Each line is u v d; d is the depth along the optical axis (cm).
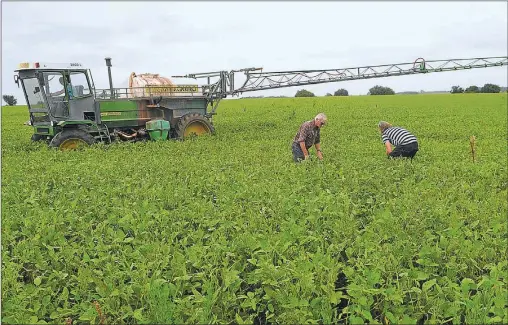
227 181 833
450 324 395
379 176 837
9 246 536
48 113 1600
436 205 625
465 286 389
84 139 1541
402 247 478
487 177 903
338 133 1994
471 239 517
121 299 404
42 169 1077
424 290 389
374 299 413
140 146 1543
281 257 451
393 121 2661
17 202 700
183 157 1250
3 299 408
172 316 376
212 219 594
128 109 1738
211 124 1908
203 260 459
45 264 471
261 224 569
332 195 673
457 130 2125
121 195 754
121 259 470
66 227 579
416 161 1144
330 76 2239
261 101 5344
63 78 1608
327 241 538
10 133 2295
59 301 411
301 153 1127
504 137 1883
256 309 410
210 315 379
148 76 1867
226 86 2062
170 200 686
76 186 823
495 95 6088
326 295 396
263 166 1025
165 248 475
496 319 355
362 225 604
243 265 468
